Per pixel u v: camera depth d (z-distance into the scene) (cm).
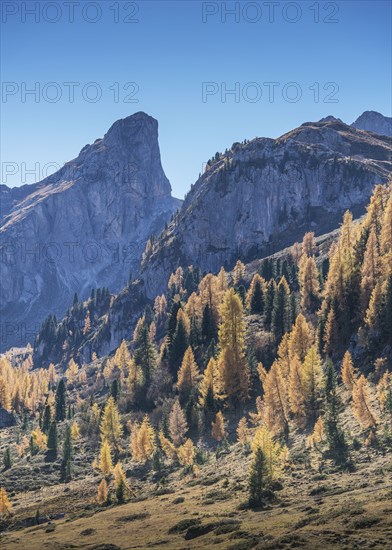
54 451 15175
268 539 5262
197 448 11788
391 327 11938
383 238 14412
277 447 8056
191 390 14675
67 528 8250
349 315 13688
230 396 13812
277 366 11500
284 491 7550
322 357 13362
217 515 6950
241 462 10038
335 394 10700
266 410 11300
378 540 4625
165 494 9519
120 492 9838
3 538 8350
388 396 9038
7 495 11119
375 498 5950
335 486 7162
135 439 12494
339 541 4756
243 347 14200
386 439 8475
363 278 13675
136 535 6806
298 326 13588
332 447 8969
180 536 6341
